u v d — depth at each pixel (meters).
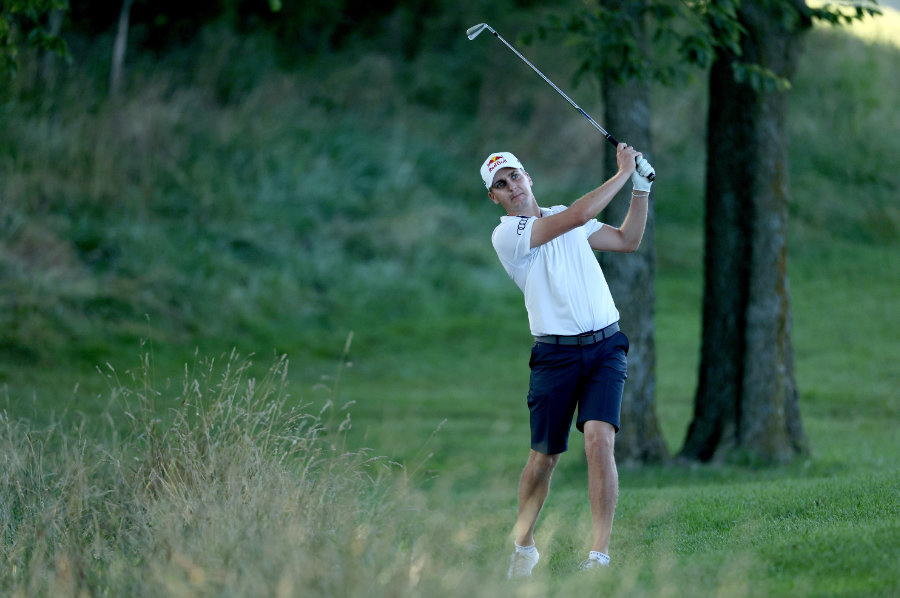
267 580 12.59
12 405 26.73
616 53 31.22
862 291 71.69
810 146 92.25
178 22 87.94
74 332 53.25
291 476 16.86
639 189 16.38
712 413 32.94
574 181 85.88
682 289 73.25
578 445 37.59
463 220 79.81
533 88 91.00
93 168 67.19
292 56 93.38
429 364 56.72
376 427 37.75
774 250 32.16
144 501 16.95
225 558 13.45
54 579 14.25
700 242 80.44
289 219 73.31
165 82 77.94
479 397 48.00
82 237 62.22
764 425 31.94
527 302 15.82
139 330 55.50
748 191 32.22
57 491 18.00
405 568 12.91
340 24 97.44
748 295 32.28
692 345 60.97
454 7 97.00
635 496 21.98
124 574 14.32
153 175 70.38
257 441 17.75
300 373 52.59
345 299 66.50
